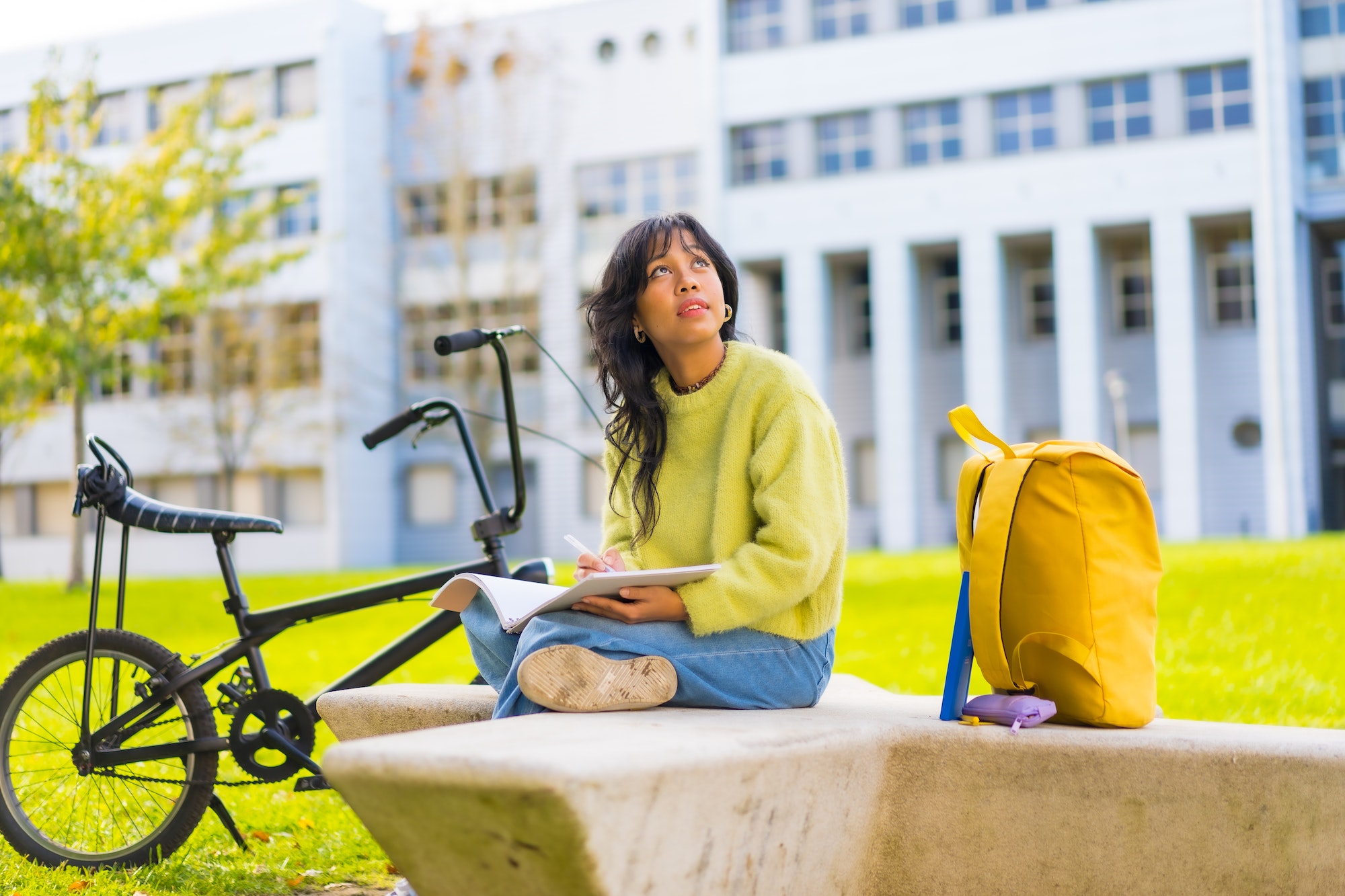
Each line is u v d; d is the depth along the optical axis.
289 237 30.56
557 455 28.53
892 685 6.05
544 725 2.02
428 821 1.76
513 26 29.77
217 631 10.00
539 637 2.39
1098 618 2.35
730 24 26.94
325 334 30.02
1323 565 10.85
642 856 1.77
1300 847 2.11
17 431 21.23
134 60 31.89
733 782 1.92
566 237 29.03
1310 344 24.03
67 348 15.38
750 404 2.58
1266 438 22.97
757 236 26.48
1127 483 2.38
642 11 28.97
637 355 2.72
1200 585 9.93
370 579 14.52
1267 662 6.12
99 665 3.45
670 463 2.69
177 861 3.29
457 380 28.05
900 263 25.53
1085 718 2.36
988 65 25.05
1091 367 24.28
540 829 1.67
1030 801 2.26
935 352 27.28
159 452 31.28
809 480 2.47
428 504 30.55
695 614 2.37
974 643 2.38
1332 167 24.03
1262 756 2.12
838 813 2.21
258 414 28.44
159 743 3.38
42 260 15.49
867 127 26.08
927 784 2.32
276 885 3.14
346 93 30.23
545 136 29.36
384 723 2.85
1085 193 24.34
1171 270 23.80
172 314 17.34
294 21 30.62
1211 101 23.83
